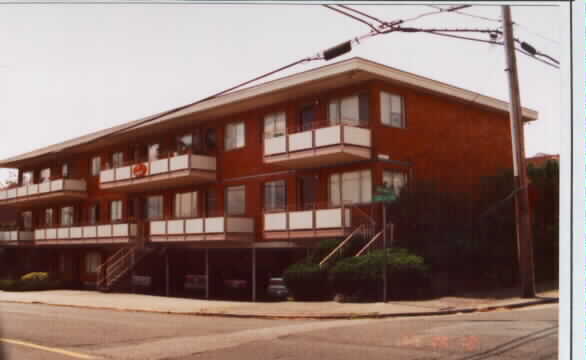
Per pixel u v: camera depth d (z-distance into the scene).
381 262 17.41
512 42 13.73
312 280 18.72
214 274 26.70
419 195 20.72
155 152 30.73
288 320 14.64
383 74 20.58
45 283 33.53
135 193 32.09
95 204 35.44
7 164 41.84
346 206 20.17
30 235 37.59
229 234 23.95
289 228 21.62
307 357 8.76
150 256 29.97
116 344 10.73
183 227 26.09
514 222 21.34
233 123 26.28
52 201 38.34
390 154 21.00
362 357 8.57
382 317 14.34
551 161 22.34
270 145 22.30
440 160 22.83
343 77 20.67
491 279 20.64
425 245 20.00
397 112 21.67
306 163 22.09
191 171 26.03
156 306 19.89
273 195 24.22
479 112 24.86
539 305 15.77
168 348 10.08
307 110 23.28
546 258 21.55
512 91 16.92
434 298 17.38
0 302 24.89
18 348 10.43
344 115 21.77
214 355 9.25
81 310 19.86
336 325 12.66
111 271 30.36
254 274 22.56
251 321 14.59
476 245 20.42
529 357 8.10
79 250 36.44
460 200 21.52
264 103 24.31
